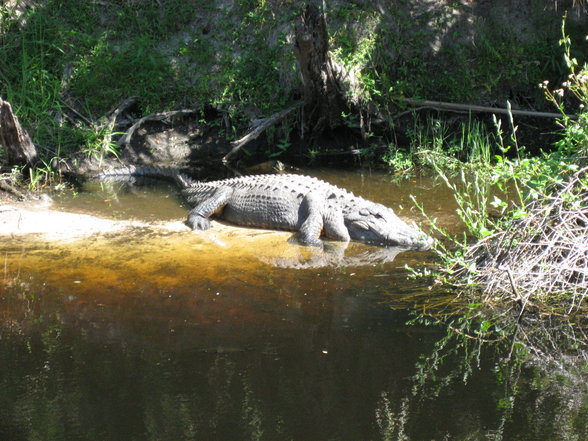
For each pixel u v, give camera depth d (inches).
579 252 286.8
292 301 298.2
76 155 526.3
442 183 491.8
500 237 315.3
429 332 268.2
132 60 581.6
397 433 201.8
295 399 220.1
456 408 214.5
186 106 583.2
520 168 340.2
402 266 340.5
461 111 600.1
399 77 608.4
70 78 569.3
